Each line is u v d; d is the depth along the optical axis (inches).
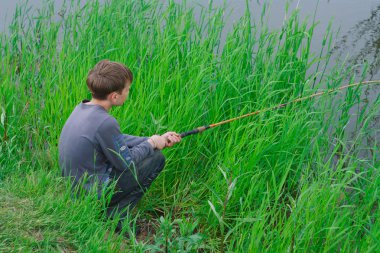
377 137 200.2
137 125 171.6
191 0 302.7
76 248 126.7
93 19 225.5
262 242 140.3
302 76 199.9
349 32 289.6
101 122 135.7
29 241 122.4
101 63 139.7
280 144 166.9
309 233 128.1
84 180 136.6
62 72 199.6
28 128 178.9
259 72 198.8
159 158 148.6
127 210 143.5
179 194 163.6
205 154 175.3
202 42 207.0
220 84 182.7
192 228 132.0
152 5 234.4
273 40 205.8
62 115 180.2
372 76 243.4
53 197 141.5
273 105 182.1
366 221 139.6
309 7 318.0
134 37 211.8
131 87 186.5
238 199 154.6
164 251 130.0
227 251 132.3
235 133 170.9
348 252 127.6
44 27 224.7
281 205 145.7
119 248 127.4
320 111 186.9
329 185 143.6
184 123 171.6
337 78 203.8
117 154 137.0
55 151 166.2
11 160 161.5
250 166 158.1
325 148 184.1
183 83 186.7
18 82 204.1
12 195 139.9
